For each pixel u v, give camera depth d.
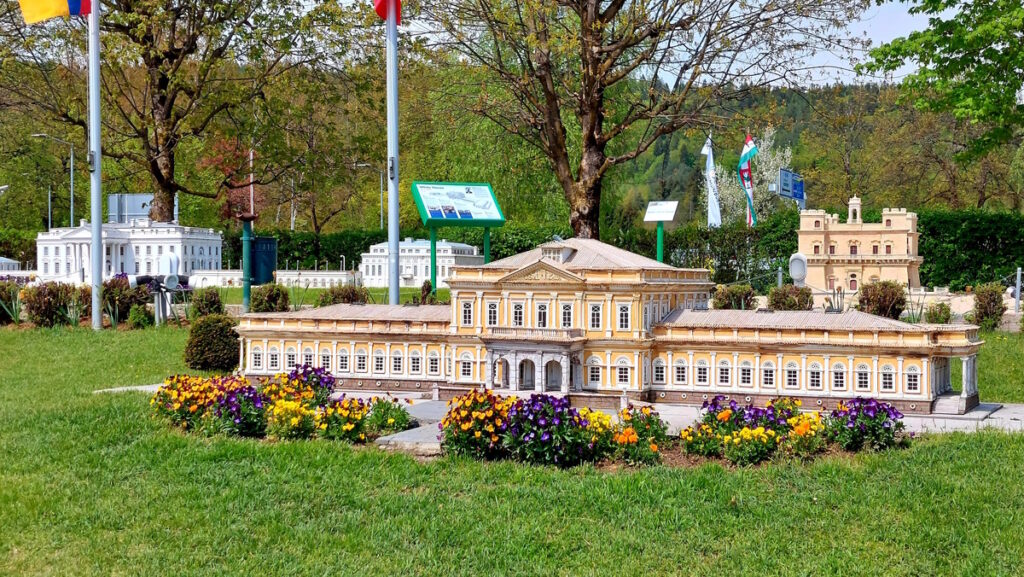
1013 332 51.47
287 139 79.88
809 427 27.30
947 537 21.12
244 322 46.44
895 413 28.22
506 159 76.19
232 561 20.80
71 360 50.44
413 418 34.25
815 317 40.34
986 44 47.94
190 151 100.38
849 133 111.94
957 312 57.53
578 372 40.69
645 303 40.56
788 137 139.88
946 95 50.12
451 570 20.17
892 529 21.72
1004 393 40.94
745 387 39.59
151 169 71.62
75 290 63.25
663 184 128.38
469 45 59.22
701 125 55.06
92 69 58.34
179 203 111.31
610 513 23.25
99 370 47.97
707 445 28.00
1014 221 66.31
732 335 39.78
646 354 40.31
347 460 27.55
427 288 63.12
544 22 53.28
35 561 20.73
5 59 70.81
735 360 39.72
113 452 28.53
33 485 25.41
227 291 76.19
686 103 62.78
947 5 48.97
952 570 19.72
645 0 51.12
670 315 42.88
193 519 23.05
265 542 21.80
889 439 28.05
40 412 34.31
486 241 56.44
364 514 23.52
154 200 73.38
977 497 23.20
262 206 131.88
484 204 55.81
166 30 75.88
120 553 21.12
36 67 75.50
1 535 22.14
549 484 25.50
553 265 40.88
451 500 24.39
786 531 21.92
